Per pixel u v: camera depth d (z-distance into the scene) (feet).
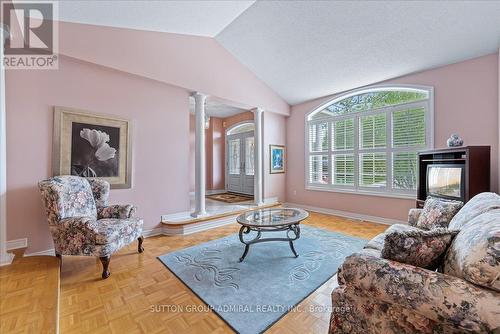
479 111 10.43
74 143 9.09
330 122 16.62
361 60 12.20
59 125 8.75
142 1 8.23
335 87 15.15
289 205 19.03
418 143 12.49
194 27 11.31
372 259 3.72
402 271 3.35
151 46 10.75
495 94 10.00
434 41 10.11
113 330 4.91
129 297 6.12
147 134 11.10
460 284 2.97
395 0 8.89
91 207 8.66
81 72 9.25
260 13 10.80
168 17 9.82
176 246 9.87
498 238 2.85
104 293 6.30
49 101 8.57
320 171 17.24
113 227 7.58
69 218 7.39
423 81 12.18
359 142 15.07
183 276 7.20
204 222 12.39
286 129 19.27
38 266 6.88
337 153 16.25
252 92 15.58
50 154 8.61
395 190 13.43
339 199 15.97
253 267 7.82
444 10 8.77
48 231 8.55
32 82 8.26
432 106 11.82
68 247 7.23
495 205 4.78
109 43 9.57
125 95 10.41
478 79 10.46
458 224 5.49
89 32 9.09
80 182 8.46
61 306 5.70
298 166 18.53
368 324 3.74
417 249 3.66
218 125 24.16
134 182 10.74
